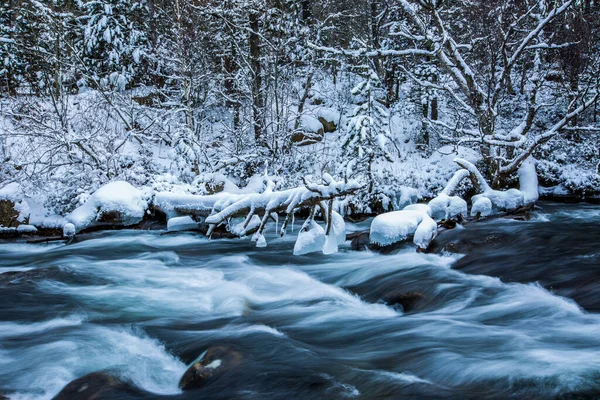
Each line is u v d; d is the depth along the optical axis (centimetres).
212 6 2248
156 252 1197
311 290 904
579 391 437
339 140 2272
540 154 2127
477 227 1162
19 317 740
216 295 873
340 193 969
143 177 1670
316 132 2311
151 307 809
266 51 2183
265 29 2267
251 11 2181
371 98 1802
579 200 1873
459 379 494
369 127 1748
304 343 630
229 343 618
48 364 578
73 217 1442
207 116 2308
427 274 898
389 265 977
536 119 2356
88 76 1908
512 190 1441
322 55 2481
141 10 2453
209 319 751
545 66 2364
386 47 2481
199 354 601
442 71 2388
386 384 486
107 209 1437
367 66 1816
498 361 521
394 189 1733
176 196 1431
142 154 1997
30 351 617
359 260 1072
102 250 1243
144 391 512
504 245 1017
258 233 1105
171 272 1038
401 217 1116
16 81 2220
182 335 670
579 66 1972
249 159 1953
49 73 1995
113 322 732
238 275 1009
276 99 2052
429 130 2333
